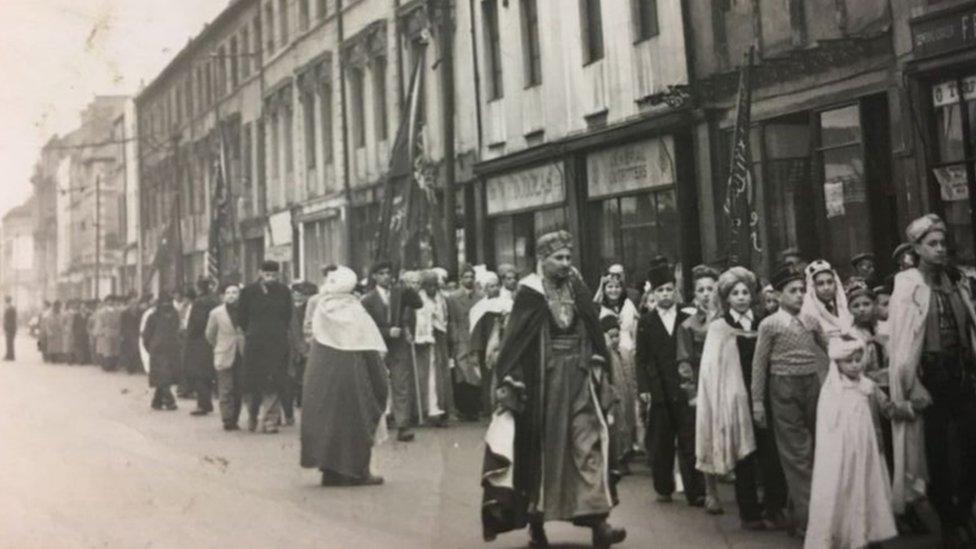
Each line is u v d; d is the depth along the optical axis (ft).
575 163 61.36
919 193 38.27
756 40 46.52
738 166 40.88
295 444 39.22
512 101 68.69
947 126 37.60
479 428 43.68
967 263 36.78
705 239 49.70
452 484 29.32
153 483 29.32
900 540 21.90
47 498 26.55
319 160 99.66
